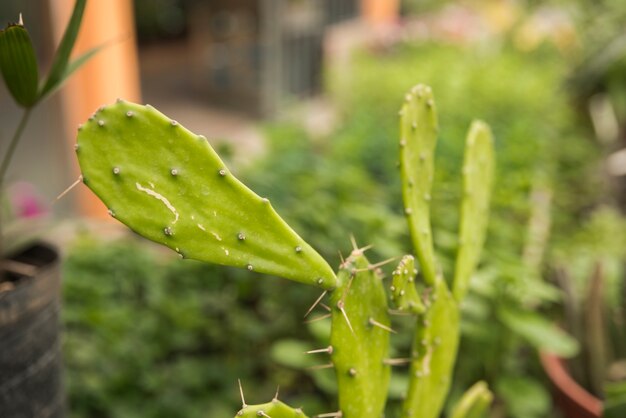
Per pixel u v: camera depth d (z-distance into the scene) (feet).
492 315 2.84
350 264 1.51
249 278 3.43
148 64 12.22
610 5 7.61
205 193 1.40
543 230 3.91
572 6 8.18
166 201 1.38
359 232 3.24
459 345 2.97
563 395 2.67
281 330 3.41
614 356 2.84
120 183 1.35
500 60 6.86
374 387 1.62
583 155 5.95
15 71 1.75
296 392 3.28
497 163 4.26
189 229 1.40
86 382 3.01
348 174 3.76
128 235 3.98
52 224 2.25
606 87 7.00
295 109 6.59
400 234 3.22
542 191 4.52
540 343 2.48
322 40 9.23
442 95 5.72
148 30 14.10
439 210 3.46
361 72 6.47
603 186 5.50
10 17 4.51
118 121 1.34
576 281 3.38
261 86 8.32
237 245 1.43
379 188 4.02
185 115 8.57
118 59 5.07
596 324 2.66
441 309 1.79
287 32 8.46
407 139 1.64
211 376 3.21
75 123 4.97
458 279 1.88
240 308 3.63
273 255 1.45
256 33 8.20
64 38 1.82
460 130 4.90
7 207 2.35
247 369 3.34
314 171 3.88
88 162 1.34
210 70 8.91
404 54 7.86
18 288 1.85
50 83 1.87
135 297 3.65
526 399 2.65
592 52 7.25
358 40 8.56
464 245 1.90
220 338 3.43
